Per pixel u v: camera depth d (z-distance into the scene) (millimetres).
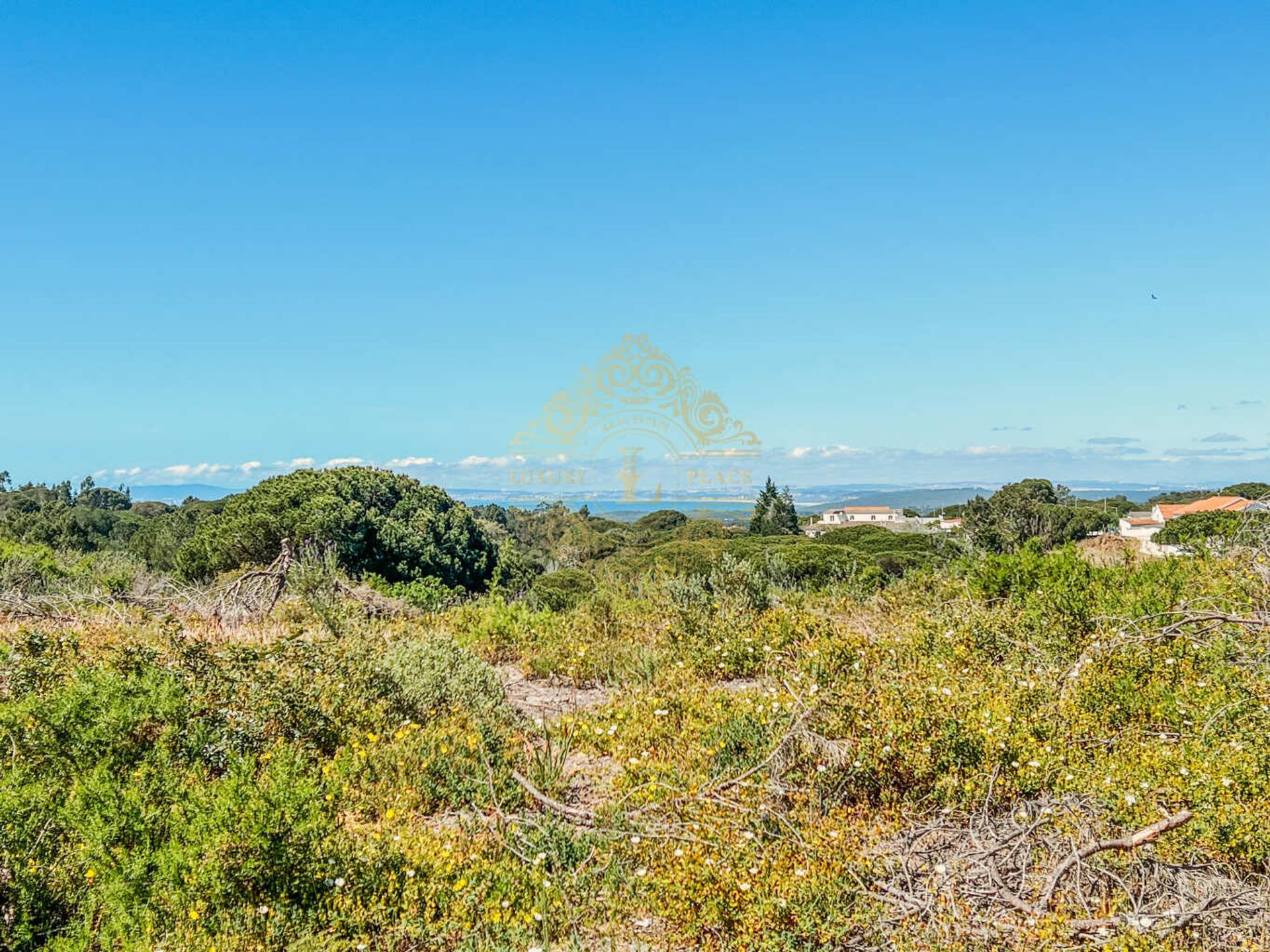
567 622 10156
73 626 9602
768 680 7082
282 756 4703
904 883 3850
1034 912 3484
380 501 24562
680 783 5043
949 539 17656
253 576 12453
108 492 75250
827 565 14812
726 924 3732
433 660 7363
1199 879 3713
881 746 4941
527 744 6020
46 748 4996
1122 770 4469
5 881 3873
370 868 4078
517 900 4031
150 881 3818
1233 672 5828
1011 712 5332
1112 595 7984
